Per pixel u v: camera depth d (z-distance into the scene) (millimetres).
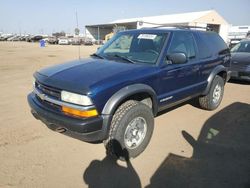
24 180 2982
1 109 5438
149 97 3793
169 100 4141
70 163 3352
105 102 3096
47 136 4105
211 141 4066
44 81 3398
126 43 4457
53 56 19344
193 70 4566
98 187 2902
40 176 3064
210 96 5297
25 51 25234
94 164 3344
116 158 3414
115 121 3215
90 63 3887
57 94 3221
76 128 2998
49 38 54844
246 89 7918
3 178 3006
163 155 3607
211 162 3432
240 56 8766
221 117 5168
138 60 3979
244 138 4184
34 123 4633
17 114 5117
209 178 3080
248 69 8211
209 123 4828
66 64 3992
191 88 4621
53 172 3150
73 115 3066
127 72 3447
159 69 3803
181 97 4441
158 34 4266
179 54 3805
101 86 3059
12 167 3229
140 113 3387
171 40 4145
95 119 3023
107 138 3273
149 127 3609
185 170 3240
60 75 3420
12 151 3609
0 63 14211
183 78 4348
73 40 49250
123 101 3414
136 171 3211
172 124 4762
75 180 3012
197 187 2914
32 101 3637
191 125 4727
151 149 3779
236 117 5184
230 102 6320
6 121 4719
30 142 3891
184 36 4527
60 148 3729
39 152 3604
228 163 3410
